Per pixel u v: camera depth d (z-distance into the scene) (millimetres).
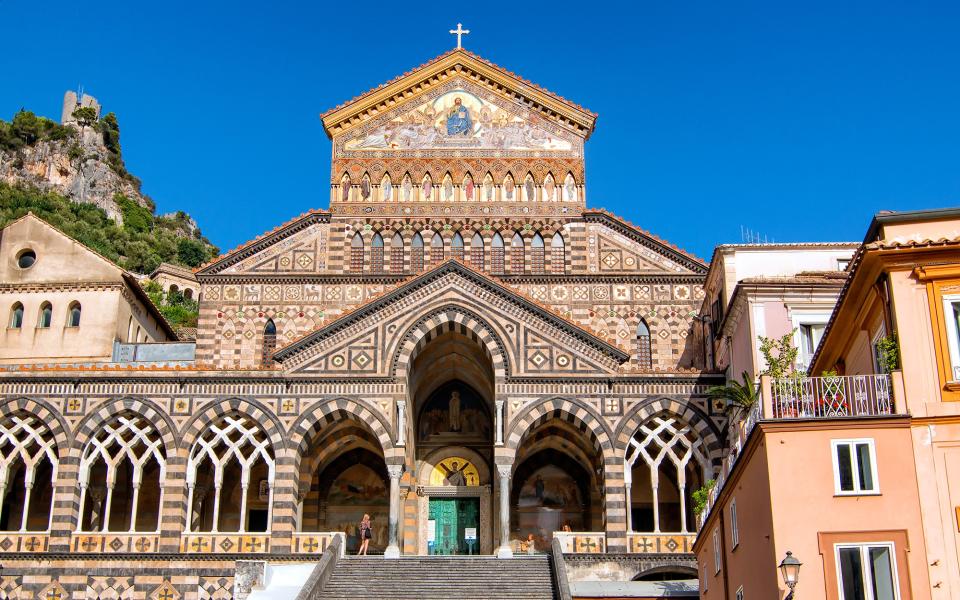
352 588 45906
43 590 50719
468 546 58469
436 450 59844
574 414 52844
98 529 56219
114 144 199750
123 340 65688
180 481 52406
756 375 45969
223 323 61219
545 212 63250
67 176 181625
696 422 52688
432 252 62781
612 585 47406
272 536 51406
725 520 37000
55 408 53469
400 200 63531
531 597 45219
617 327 60938
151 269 159625
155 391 53719
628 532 51219
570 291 61500
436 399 60969
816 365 40656
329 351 53906
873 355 33625
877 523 28578
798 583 28234
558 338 53875
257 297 61656
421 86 65375
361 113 64875
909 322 30234
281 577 48250
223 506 58312
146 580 50844
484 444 59844
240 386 53750
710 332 58938
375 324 54250
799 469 29234
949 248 30203
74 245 66062
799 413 30875
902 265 30641
